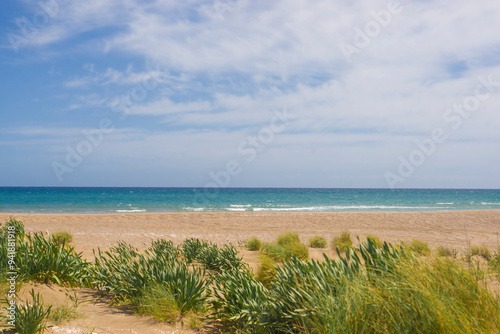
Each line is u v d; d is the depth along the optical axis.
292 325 3.24
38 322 3.03
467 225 19.05
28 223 16.69
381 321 2.69
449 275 3.11
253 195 80.31
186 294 4.20
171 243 9.84
